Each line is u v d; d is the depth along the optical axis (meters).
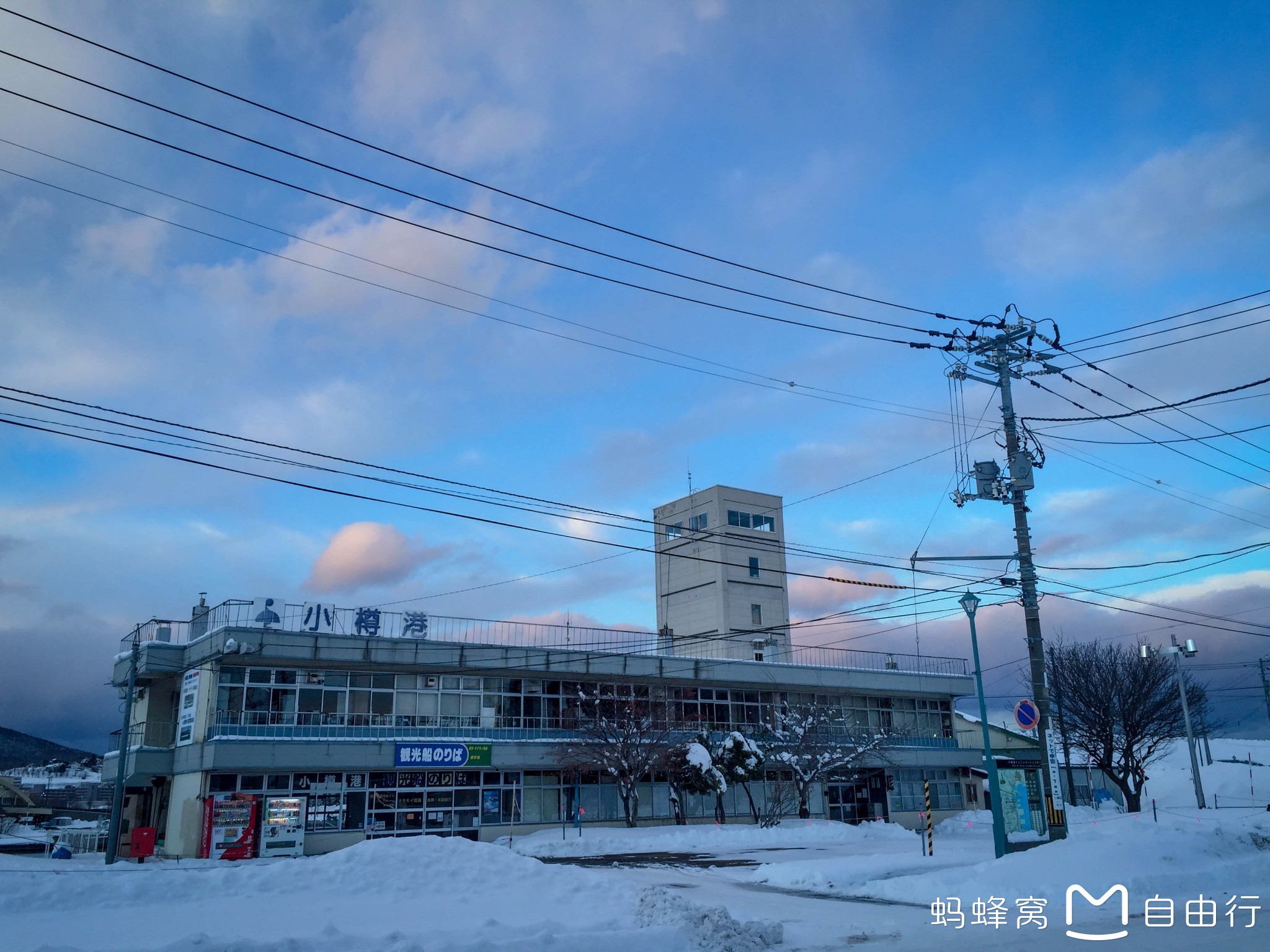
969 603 24.47
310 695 36.03
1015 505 26.58
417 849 19.69
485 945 11.80
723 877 24.30
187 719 35.59
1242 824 27.33
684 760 41.00
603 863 28.58
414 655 37.72
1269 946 12.40
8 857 31.36
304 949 11.55
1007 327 26.81
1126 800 47.50
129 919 14.88
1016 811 29.34
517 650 40.53
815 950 13.19
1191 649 46.72
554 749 40.03
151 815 39.62
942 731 55.22
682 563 67.19
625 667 43.62
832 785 49.50
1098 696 47.84
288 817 33.28
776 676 48.31
